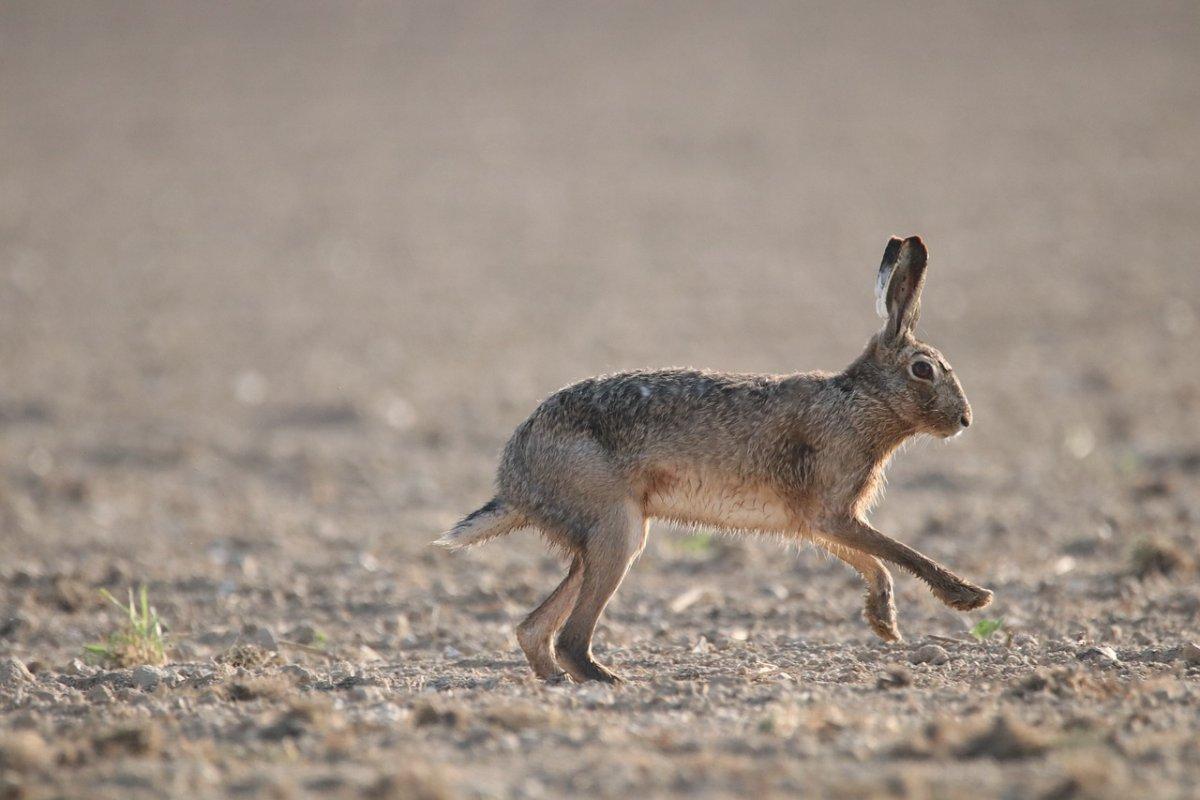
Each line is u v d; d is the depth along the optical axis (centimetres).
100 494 3241
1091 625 1838
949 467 3353
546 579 2381
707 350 4875
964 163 8762
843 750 1173
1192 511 2650
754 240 7138
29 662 1762
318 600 2220
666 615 2077
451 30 14162
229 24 14462
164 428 4000
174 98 11538
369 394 4378
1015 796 1050
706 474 1622
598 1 15262
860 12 14262
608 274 6488
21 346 5184
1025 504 2931
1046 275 6038
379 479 3425
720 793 1074
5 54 12988
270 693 1445
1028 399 4134
